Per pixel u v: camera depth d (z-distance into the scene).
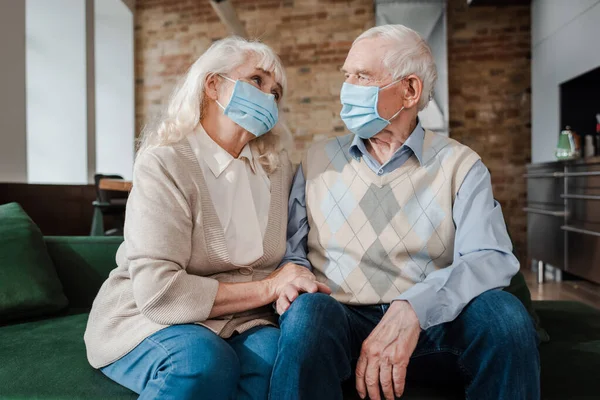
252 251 1.32
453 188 1.36
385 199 1.36
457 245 1.29
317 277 1.40
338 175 1.43
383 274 1.33
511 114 6.11
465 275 1.17
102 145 7.01
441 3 5.94
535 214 4.84
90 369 1.25
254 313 1.30
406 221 1.34
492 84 6.12
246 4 6.75
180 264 1.18
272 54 1.43
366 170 1.40
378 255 1.33
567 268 4.15
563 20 4.93
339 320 1.11
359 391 1.10
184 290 1.13
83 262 1.83
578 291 4.21
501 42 6.10
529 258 5.12
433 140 1.41
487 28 6.12
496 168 6.13
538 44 5.59
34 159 5.94
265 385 1.12
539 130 5.59
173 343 1.08
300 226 1.46
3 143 4.31
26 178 4.60
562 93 5.04
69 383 1.17
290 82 6.67
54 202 4.85
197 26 6.89
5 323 1.62
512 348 1.04
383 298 1.31
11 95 4.39
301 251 1.45
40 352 1.35
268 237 1.36
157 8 7.01
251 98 1.36
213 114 1.40
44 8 5.86
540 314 1.88
